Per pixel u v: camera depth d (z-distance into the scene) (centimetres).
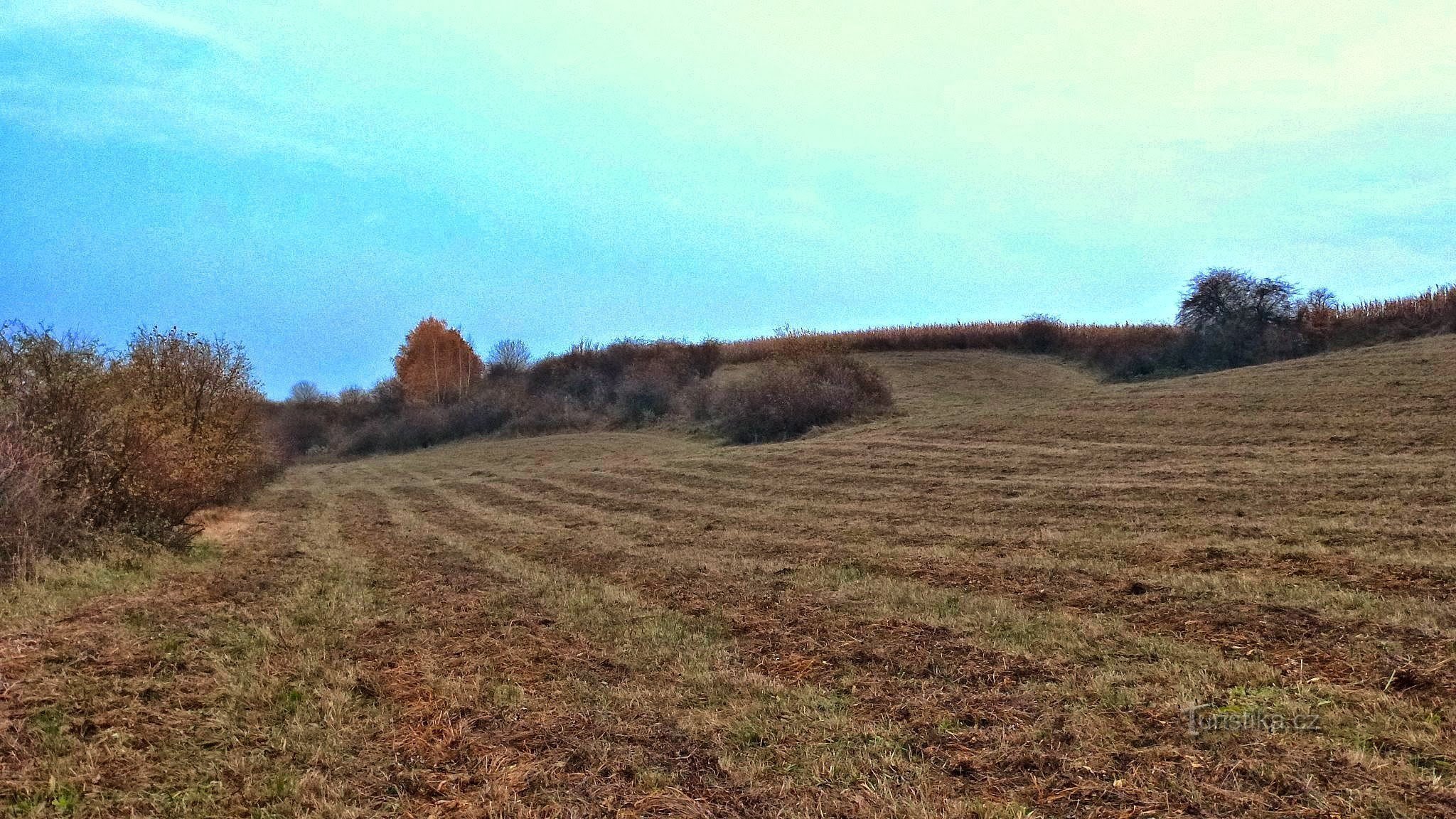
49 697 556
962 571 957
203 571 1063
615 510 1773
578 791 448
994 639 686
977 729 504
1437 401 1656
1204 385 2303
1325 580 792
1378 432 1521
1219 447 1627
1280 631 650
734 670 647
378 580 1050
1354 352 2480
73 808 426
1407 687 527
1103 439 1872
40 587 863
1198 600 757
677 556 1166
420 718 552
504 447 3866
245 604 874
